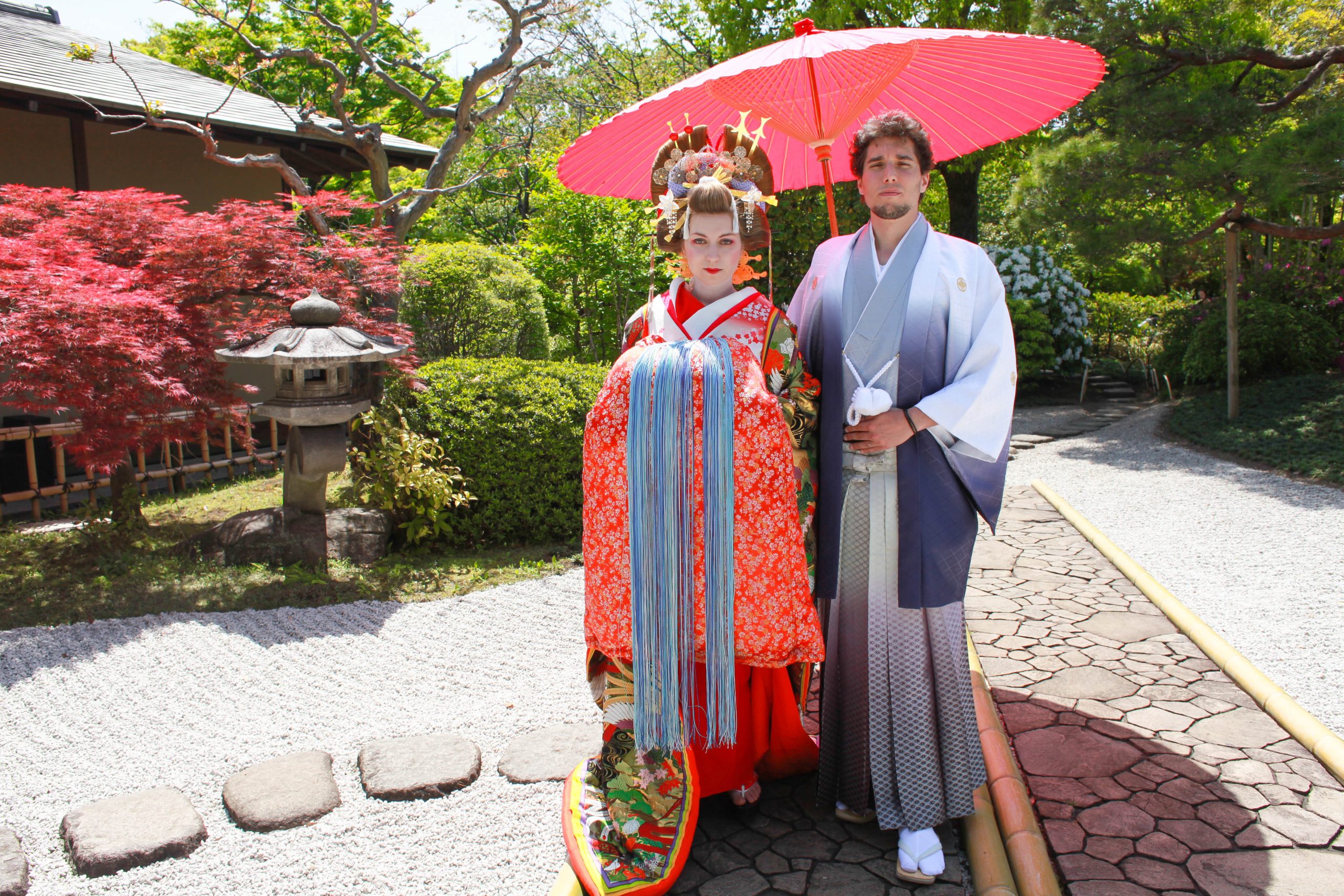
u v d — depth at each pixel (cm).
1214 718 271
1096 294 1688
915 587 199
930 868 199
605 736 216
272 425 757
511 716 309
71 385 387
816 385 212
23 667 342
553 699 324
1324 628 388
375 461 530
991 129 279
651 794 206
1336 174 756
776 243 1099
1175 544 547
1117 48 918
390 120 1652
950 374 202
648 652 189
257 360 414
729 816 232
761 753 234
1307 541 539
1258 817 216
